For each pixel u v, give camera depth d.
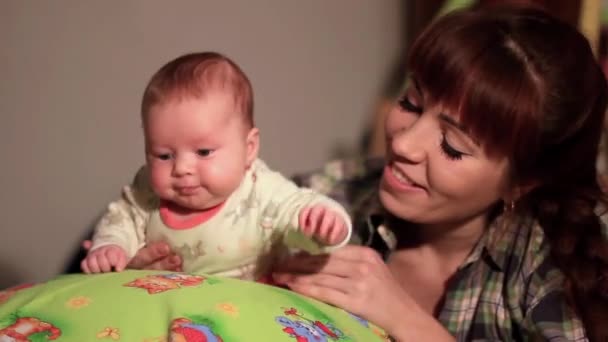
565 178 0.97
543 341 0.90
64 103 1.12
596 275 0.91
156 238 0.85
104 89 1.17
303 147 1.59
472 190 0.89
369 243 1.10
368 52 1.73
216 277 0.79
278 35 1.46
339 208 0.78
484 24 0.85
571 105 0.88
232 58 1.37
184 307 0.69
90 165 1.18
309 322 0.73
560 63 0.85
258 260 0.85
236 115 0.79
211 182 0.78
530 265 0.96
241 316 0.70
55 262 1.18
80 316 0.69
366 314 0.86
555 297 0.92
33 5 1.04
